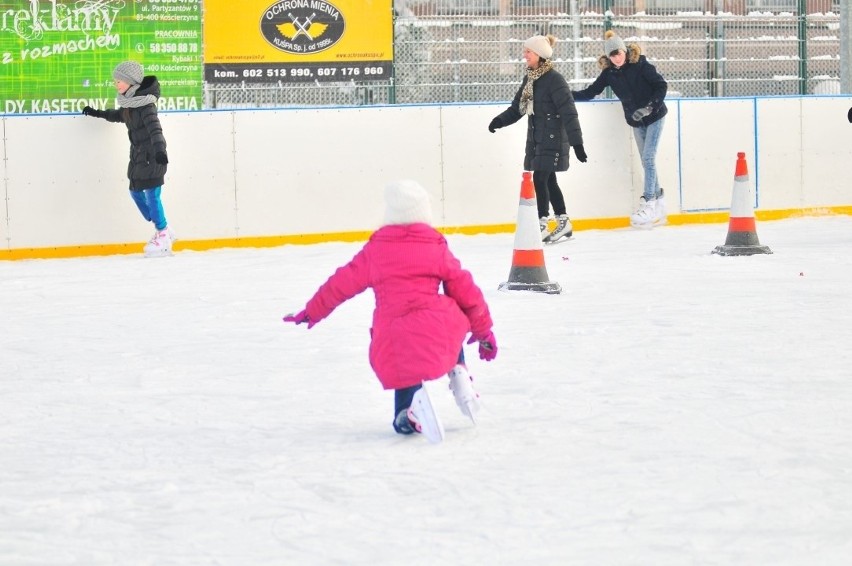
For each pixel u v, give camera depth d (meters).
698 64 16.66
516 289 10.12
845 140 16.92
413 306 5.27
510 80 15.91
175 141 14.48
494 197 15.60
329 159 15.00
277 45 15.13
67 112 14.23
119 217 14.30
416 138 15.28
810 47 17.06
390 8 15.41
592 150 15.88
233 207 14.70
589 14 16.12
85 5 14.52
